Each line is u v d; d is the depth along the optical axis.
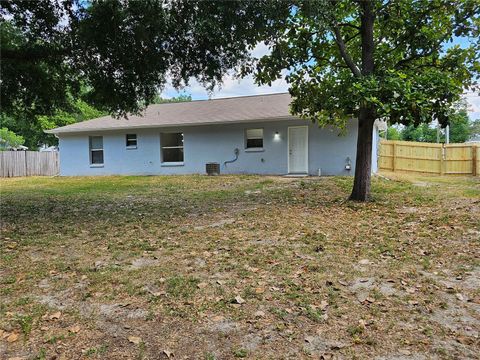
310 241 4.67
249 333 2.43
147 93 8.20
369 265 3.73
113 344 2.32
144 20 6.09
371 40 7.34
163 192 9.99
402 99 6.13
